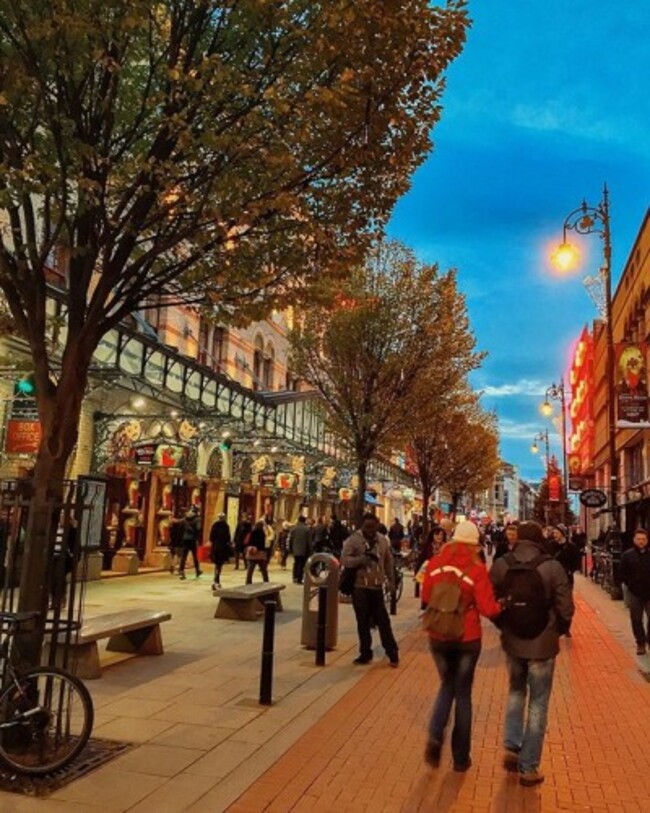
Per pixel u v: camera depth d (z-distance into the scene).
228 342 26.58
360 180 6.67
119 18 5.19
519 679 5.64
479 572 5.62
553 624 5.43
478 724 6.74
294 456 28.20
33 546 5.26
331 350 16.88
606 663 10.19
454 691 5.58
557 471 60.97
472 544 5.79
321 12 5.49
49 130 5.88
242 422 24.75
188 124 5.69
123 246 5.85
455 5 6.22
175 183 5.76
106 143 5.81
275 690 7.59
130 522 19.41
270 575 22.17
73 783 4.79
